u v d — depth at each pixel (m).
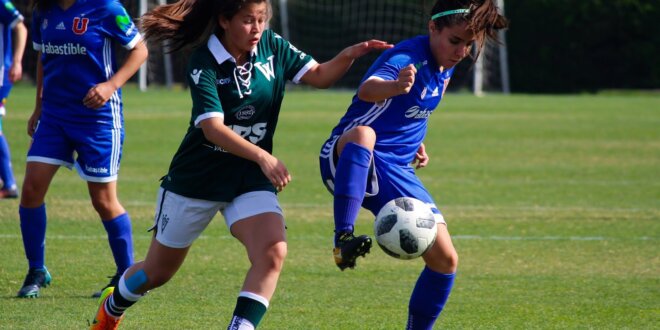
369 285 22.45
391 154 16.56
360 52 16.41
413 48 16.36
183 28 15.66
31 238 20.83
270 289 14.77
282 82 15.97
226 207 15.66
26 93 83.81
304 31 108.56
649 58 110.06
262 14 14.99
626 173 43.91
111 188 20.95
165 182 15.82
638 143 56.12
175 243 15.70
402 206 15.80
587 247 27.27
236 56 15.38
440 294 16.47
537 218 32.09
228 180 15.41
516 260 25.42
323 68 16.36
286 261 24.95
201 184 15.36
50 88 20.66
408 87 14.99
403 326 18.84
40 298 20.56
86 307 19.86
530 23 109.88
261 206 15.29
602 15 109.19
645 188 39.34
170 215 15.59
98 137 20.64
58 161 20.70
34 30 21.06
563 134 60.78
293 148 51.31
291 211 32.84
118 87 20.62
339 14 108.69
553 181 41.12
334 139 16.88
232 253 25.83
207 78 14.98
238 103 15.31
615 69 110.94
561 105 86.00
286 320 19.16
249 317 14.52
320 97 93.44
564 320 19.41
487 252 26.45
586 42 110.19
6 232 27.89
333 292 21.66
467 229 29.97
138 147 50.03
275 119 16.09
